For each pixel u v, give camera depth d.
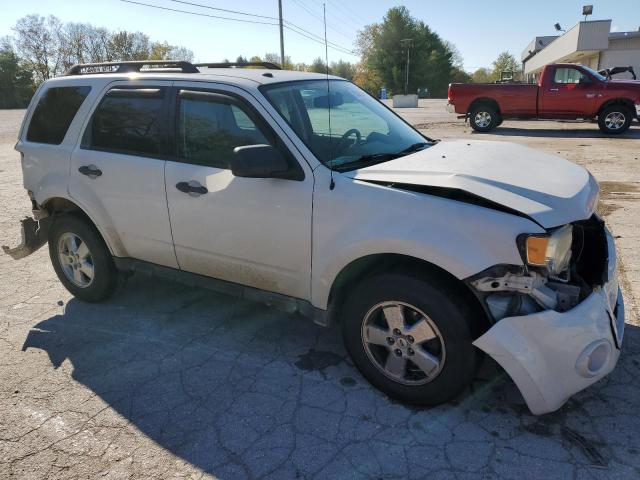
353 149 3.30
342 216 2.88
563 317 2.48
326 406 3.00
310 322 4.01
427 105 38.09
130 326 4.03
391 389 3.00
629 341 3.50
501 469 2.49
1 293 4.73
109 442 2.77
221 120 3.35
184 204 3.50
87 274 4.32
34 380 3.35
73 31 68.75
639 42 30.53
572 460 2.53
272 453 2.65
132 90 3.78
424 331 2.78
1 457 2.68
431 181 2.71
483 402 2.97
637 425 2.74
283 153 3.10
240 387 3.21
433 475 2.48
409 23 69.00
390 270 2.86
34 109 4.39
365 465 2.55
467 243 2.54
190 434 2.81
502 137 15.44
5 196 8.61
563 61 40.03
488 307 2.58
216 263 3.54
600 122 15.37
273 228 3.16
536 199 2.60
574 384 2.54
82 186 4.01
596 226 3.10
